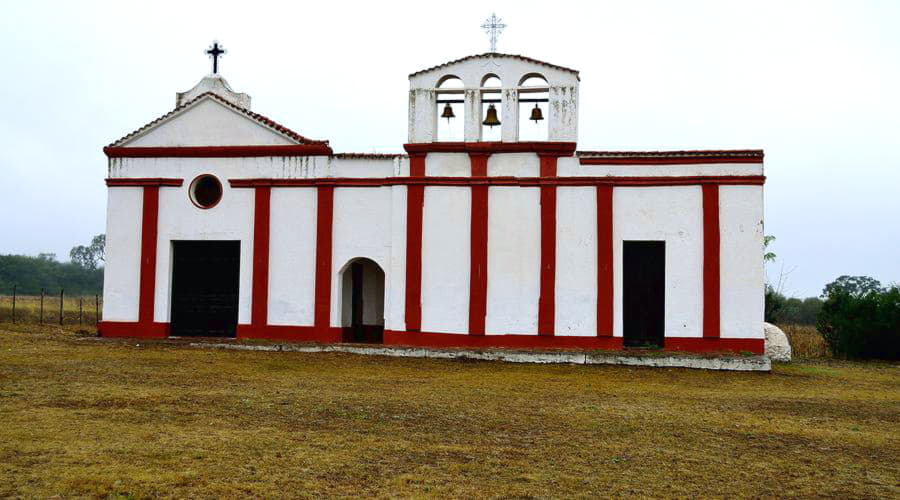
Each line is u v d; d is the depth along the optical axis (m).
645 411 13.97
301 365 18.91
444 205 21.94
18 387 14.25
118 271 23.41
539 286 21.45
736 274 20.64
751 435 12.13
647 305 21.23
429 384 16.53
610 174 21.31
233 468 9.24
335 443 10.65
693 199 20.92
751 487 9.17
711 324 20.64
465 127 21.95
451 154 21.97
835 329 26.39
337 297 22.44
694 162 20.94
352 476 9.09
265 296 22.70
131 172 23.52
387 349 20.86
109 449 9.90
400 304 21.98
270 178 22.84
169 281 23.28
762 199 20.64
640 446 11.09
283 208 22.80
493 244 21.70
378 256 22.28
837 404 15.49
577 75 21.56
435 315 21.84
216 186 23.28
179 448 10.06
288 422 11.96
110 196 23.58
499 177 21.69
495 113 22.36
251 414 12.49
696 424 12.87
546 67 21.69
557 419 12.95
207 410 12.70
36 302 48.00
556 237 21.45
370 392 15.20
